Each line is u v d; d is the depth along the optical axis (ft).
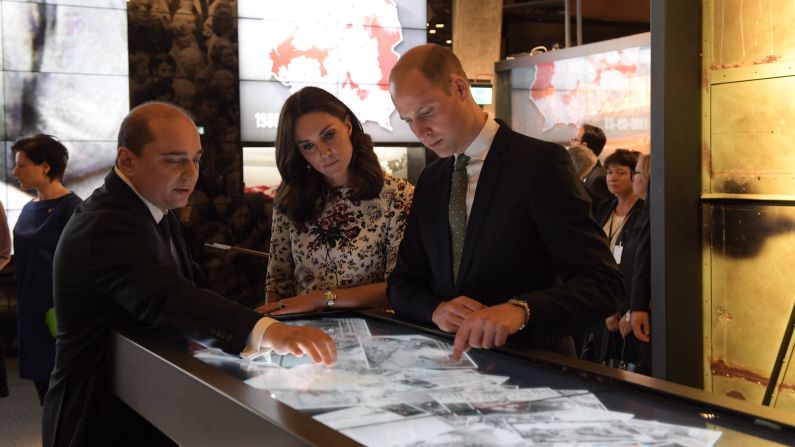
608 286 6.08
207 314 5.89
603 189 16.42
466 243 6.64
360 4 24.61
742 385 9.96
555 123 19.62
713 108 9.98
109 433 6.57
